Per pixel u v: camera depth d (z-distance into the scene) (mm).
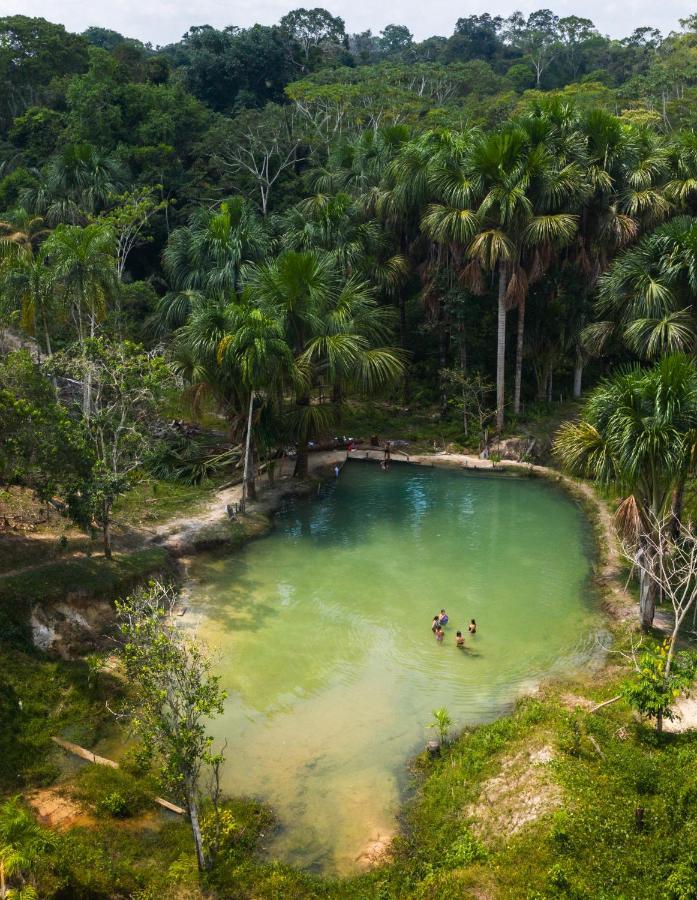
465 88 95562
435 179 42500
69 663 22906
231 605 27359
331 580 29344
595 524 34438
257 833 16859
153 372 27969
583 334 38344
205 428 45719
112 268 39344
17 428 24594
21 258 39312
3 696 20375
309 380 35594
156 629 17109
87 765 18812
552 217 39969
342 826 17125
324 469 42188
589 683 21844
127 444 28703
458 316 46000
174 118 67625
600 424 23031
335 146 62344
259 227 52062
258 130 66938
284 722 20938
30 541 27750
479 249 40812
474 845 15430
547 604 27188
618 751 17594
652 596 23703
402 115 71125
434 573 29875
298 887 15094
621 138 41938
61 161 53438
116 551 28953
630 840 14656
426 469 43375
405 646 24578
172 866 15633
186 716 15562
